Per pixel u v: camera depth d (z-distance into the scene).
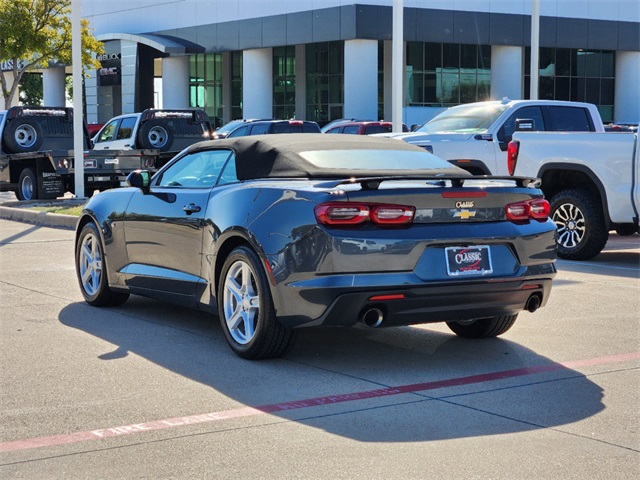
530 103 15.02
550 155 12.05
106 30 55.81
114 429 4.91
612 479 4.16
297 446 4.62
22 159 21.64
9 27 37.97
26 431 4.88
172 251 7.38
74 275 10.62
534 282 6.43
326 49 48.72
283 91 51.03
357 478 4.16
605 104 54.25
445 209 6.14
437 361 6.44
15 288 9.66
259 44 47.28
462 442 4.68
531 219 6.52
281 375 6.05
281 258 6.07
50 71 60.50
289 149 6.86
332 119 48.66
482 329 7.12
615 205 11.44
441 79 48.69
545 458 4.43
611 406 5.33
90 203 8.55
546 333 7.41
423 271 6.02
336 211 5.90
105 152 20.89
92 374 6.08
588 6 49.62
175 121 24.06
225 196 6.77
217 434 4.82
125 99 54.12
